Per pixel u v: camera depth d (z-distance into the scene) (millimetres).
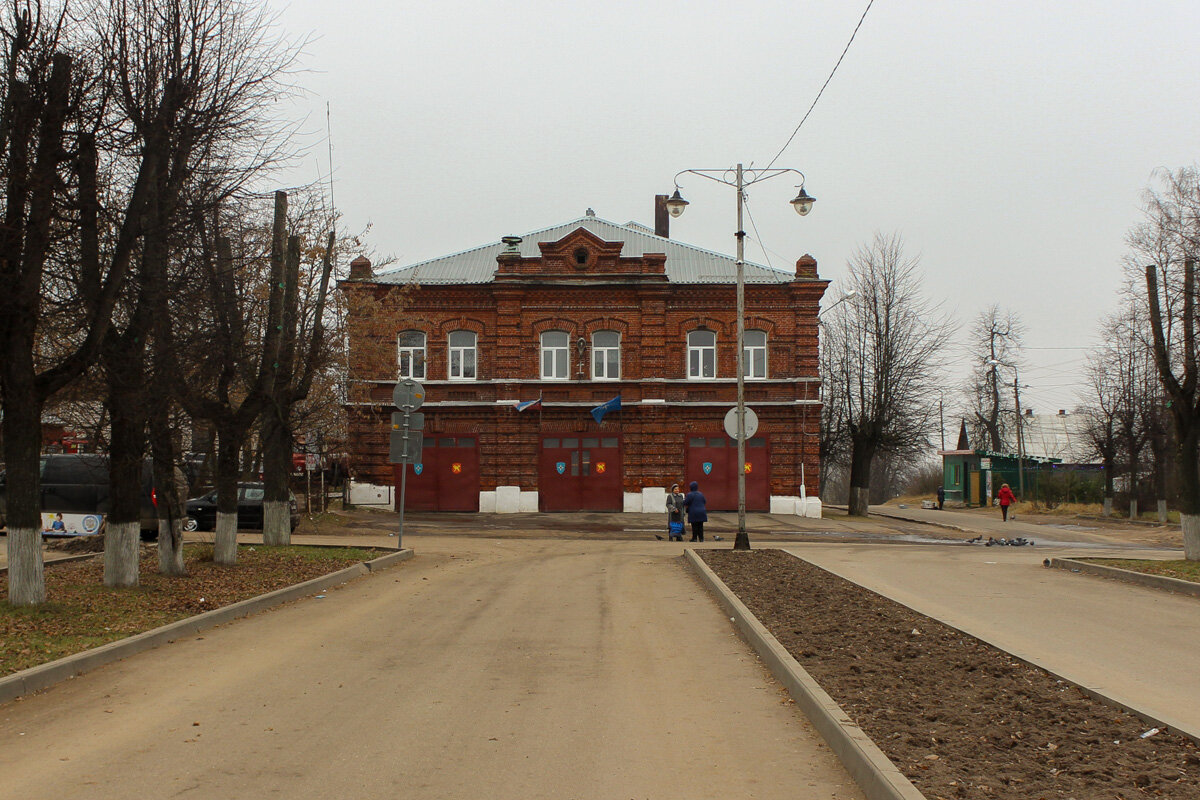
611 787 6160
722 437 39688
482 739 7227
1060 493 61375
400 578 18297
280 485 22828
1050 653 10117
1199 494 20359
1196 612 13445
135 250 13203
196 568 17469
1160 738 6680
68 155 11688
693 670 9789
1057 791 5656
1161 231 25891
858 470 46719
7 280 11156
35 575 11938
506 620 13062
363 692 8727
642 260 40000
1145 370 47312
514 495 39344
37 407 11953
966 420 73438
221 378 17734
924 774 5941
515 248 40375
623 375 39781
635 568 20359
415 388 23641
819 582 16031
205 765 6523
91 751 6820
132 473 14281
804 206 23750
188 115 13250
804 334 39906
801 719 7859
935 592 15625
